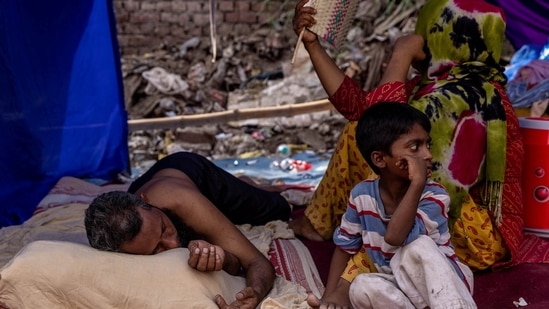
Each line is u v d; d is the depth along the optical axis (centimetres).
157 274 268
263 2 906
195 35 916
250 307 277
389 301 259
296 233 387
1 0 401
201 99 831
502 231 338
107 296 262
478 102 338
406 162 270
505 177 347
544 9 593
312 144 767
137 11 920
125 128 547
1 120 405
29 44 444
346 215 296
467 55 354
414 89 379
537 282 326
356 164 357
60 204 427
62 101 488
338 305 286
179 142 768
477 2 357
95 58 514
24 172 436
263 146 764
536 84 560
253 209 384
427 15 365
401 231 261
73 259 261
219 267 274
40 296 258
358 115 342
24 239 358
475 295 318
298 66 847
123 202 274
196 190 314
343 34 342
